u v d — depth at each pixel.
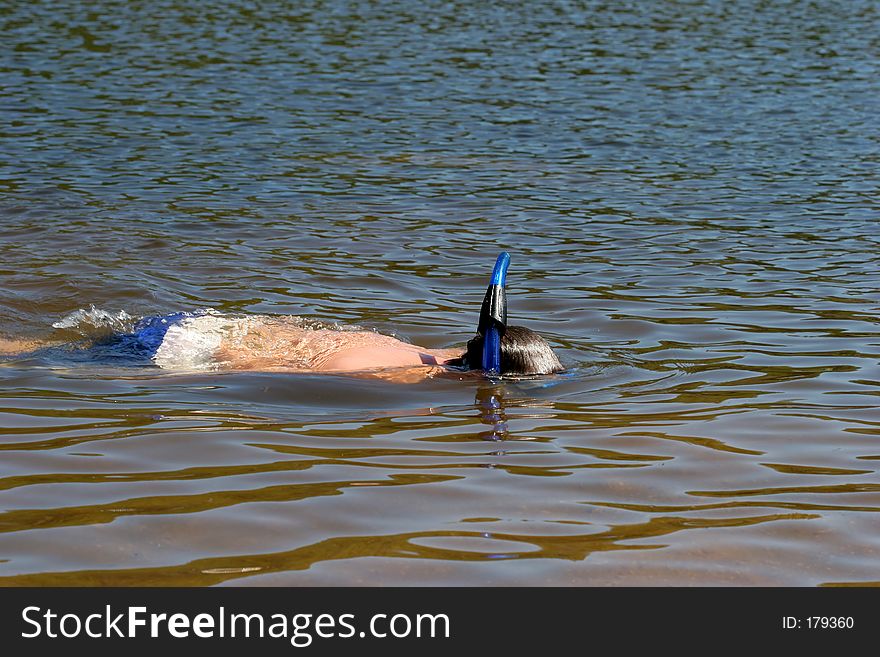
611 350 9.59
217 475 6.52
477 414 7.75
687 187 17.58
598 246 13.94
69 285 11.61
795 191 17.28
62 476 6.47
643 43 34.47
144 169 18.42
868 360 9.20
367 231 14.61
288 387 8.27
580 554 5.55
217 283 11.95
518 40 34.66
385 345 9.10
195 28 36.38
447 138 21.44
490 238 14.34
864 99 25.75
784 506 6.16
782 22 39.53
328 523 5.86
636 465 6.78
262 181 17.73
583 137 21.64
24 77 27.11
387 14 40.50
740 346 9.69
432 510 6.05
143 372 8.68
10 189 16.69
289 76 28.12
